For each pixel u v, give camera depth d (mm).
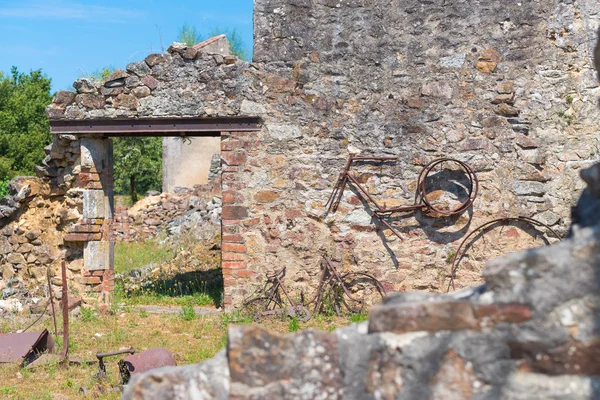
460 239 9992
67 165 10672
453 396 2764
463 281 9969
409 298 3035
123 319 9594
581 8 9859
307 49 10047
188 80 10109
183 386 2959
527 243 9930
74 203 10508
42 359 7336
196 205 19844
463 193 9984
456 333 2789
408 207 9922
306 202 10062
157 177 31438
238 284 10047
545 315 2697
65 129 10289
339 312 9711
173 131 10227
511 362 2738
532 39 9914
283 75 10055
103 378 6570
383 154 10023
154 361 6344
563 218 9852
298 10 10031
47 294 10586
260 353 2902
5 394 6297
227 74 10062
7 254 10883
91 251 10445
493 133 9961
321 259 10039
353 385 2873
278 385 2893
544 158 9906
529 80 9930
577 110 9859
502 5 9922
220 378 2943
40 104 34688
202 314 9906
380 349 2857
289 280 10039
